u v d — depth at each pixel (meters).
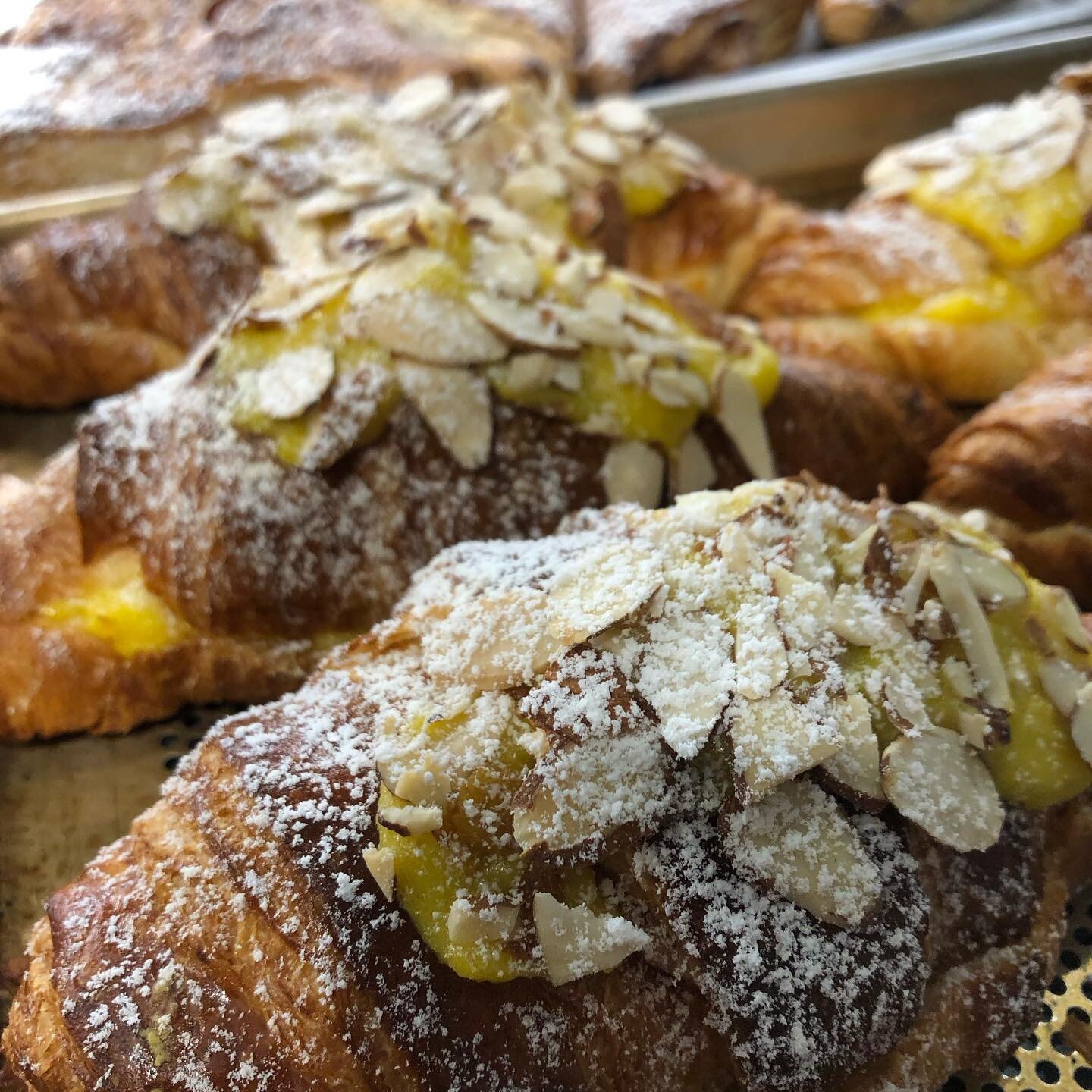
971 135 0.24
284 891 0.13
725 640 0.14
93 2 0.29
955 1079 0.15
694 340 0.19
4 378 0.24
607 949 0.13
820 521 0.15
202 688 0.19
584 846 0.13
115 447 0.19
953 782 0.14
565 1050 0.13
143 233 0.22
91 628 0.18
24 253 0.23
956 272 0.23
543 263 0.19
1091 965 0.16
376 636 0.16
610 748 0.13
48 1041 0.13
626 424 0.18
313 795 0.14
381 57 0.26
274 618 0.18
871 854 0.14
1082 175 0.23
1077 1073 0.15
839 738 0.14
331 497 0.18
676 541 0.15
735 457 0.19
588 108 0.27
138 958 0.13
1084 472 0.19
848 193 0.29
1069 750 0.14
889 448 0.21
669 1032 0.13
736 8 0.30
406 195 0.21
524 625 0.14
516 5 0.30
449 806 0.13
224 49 0.27
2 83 0.26
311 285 0.19
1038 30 0.28
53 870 0.18
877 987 0.13
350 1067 0.13
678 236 0.25
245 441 0.18
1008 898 0.14
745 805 0.13
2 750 0.19
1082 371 0.20
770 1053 0.13
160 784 0.18
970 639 0.14
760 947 0.13
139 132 0.25
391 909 0.13
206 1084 0.13
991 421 0.20
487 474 0.18
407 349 0.18
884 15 0.30
